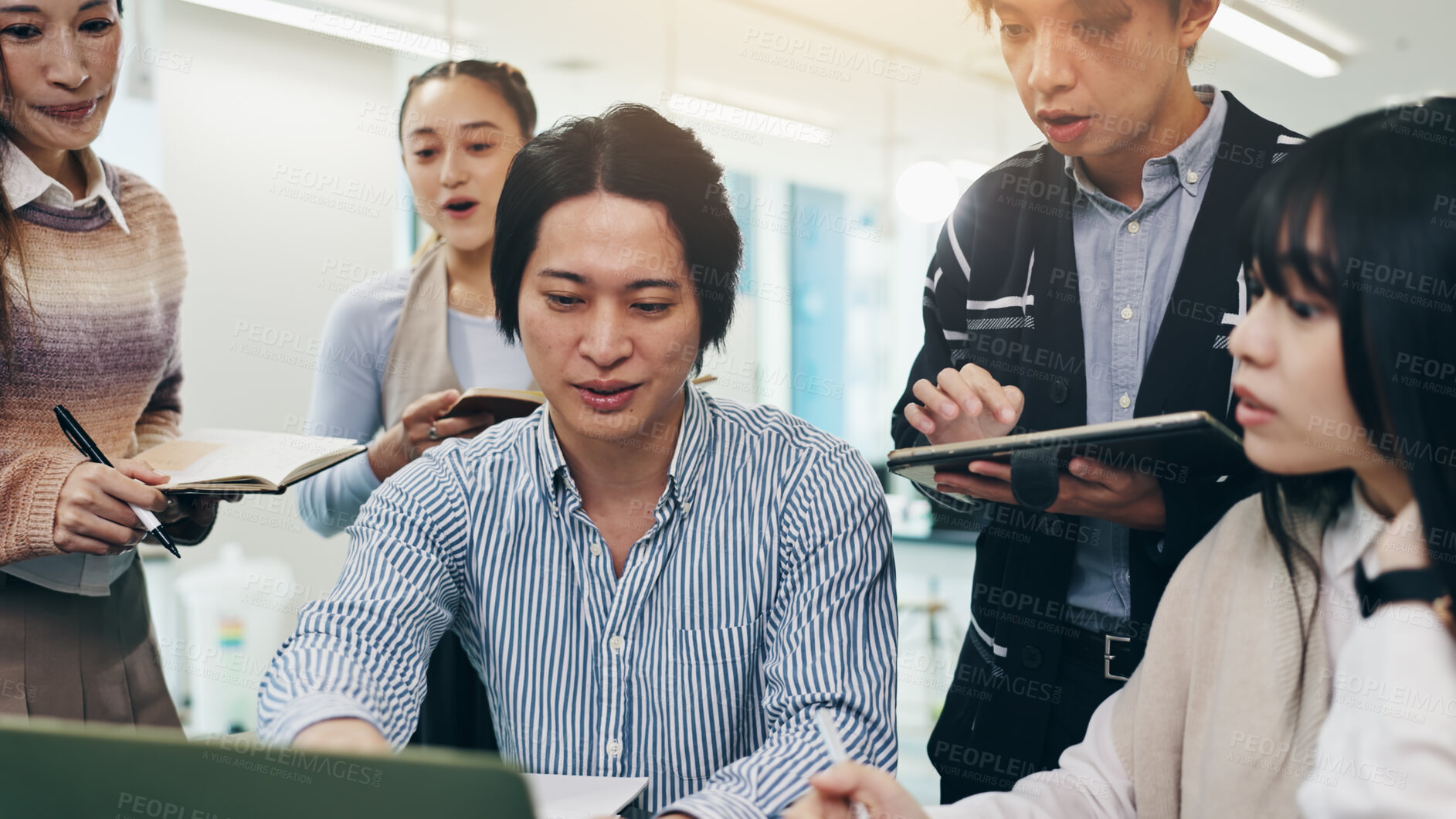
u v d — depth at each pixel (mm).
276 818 548
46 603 1507
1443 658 723
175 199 3539
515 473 1119
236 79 3660
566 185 945
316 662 970
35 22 1427
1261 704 859
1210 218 1245
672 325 976
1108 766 988
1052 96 1237
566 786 944
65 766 562
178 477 1456
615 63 4906
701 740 1094
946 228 1510
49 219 1552
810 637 1046
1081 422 1356
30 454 1444
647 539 1084
